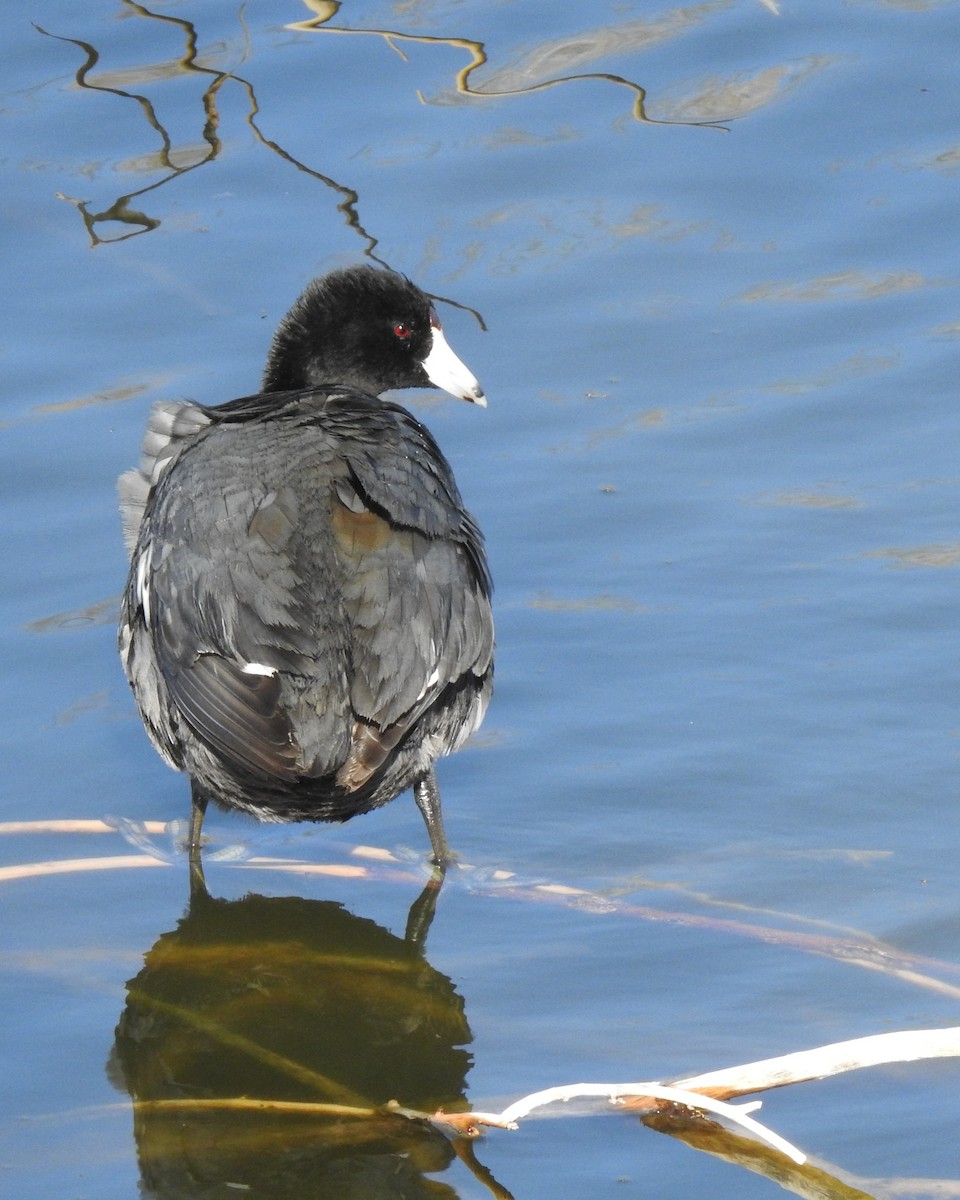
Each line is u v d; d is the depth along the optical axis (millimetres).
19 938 9719
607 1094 7707
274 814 9781
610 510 12836
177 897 10188
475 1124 7816
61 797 10820
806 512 12656
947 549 12203
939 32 17406
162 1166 7770
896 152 16016
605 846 10156
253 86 16938
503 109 16766
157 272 15023
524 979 9109
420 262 15023
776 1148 7578
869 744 10672
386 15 17766
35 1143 7949
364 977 9367
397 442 10078
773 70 17016
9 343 14375
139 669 10102
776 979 8930
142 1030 8914
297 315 12359
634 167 16078
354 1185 7621
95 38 17516
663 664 11484
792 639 11555
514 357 14297
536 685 11406
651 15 17875
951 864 9711
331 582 9227
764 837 10070
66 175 15953
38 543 12633
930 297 14570
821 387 13820
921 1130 7672
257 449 9883
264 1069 8625
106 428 13508
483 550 10227
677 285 14883
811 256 15086
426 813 10352
